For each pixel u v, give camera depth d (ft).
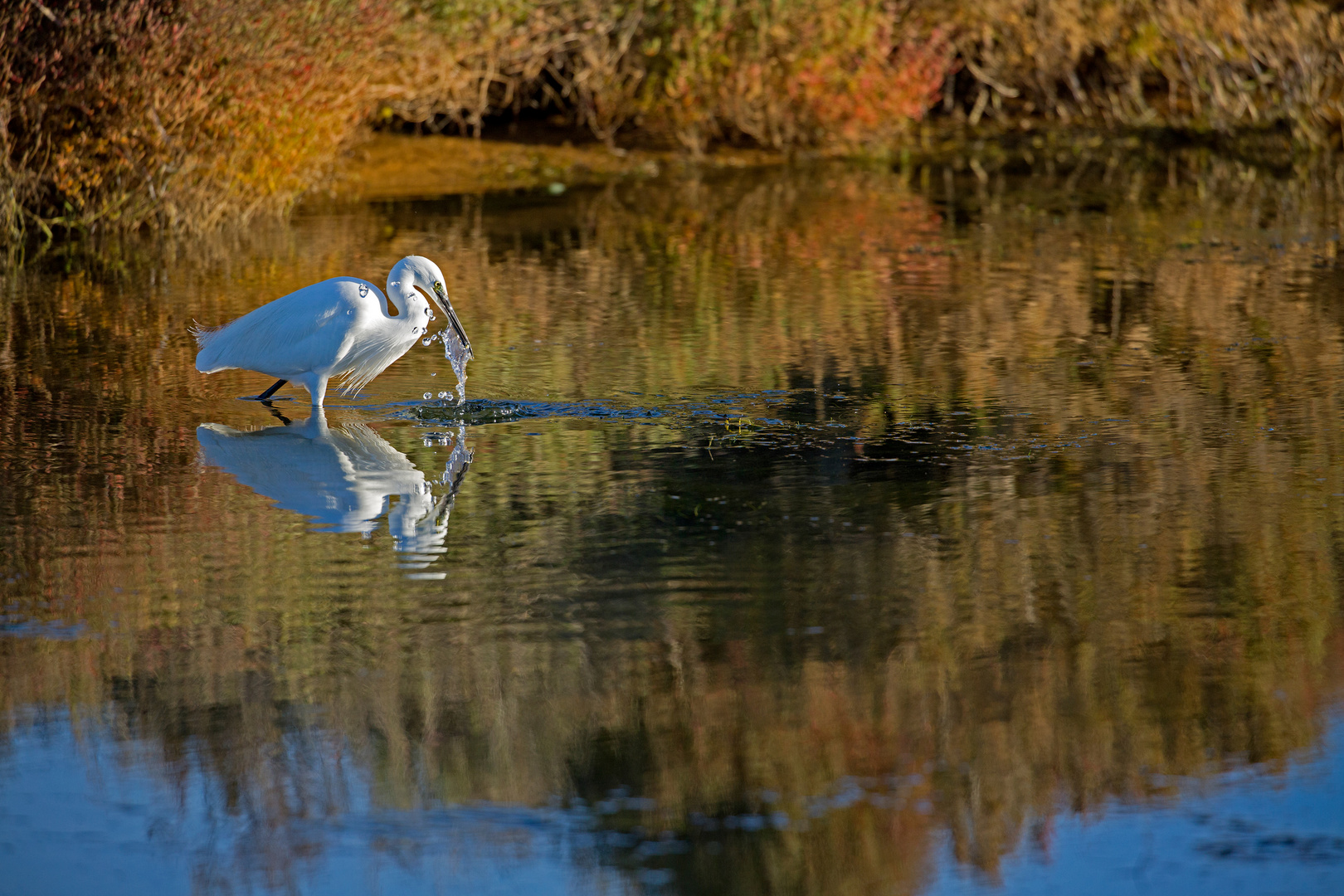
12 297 61.00
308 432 41.75
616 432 41.65
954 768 23.24
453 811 22.44
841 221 81.61
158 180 77.15
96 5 73.97
